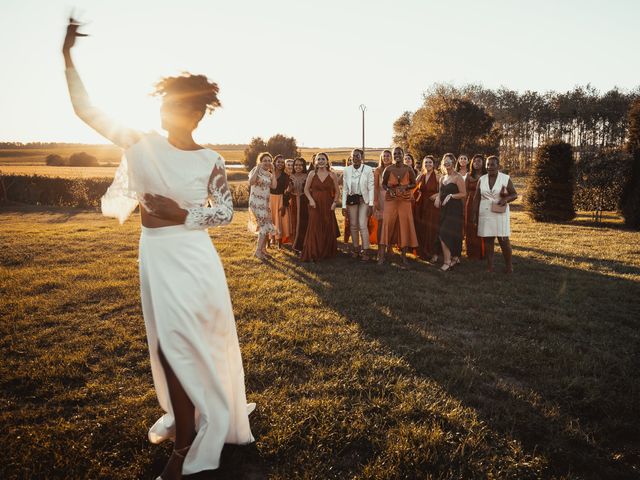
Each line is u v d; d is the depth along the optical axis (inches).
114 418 111.3
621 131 2081.7
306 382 132.4
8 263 295.6
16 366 141.0
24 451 97.6
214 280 87.5
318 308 201.9
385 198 297.6
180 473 88.0
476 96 2174.0
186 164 84.2
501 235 271.4
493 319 190.4
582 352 157.8
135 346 155.9
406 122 1927.9
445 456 98.5
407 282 251.6
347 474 93.5
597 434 109.7
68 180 916.0
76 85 78.0
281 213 365.1
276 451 98.7
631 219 538.3
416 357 151.3
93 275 258.4
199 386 85.7
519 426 111.9
